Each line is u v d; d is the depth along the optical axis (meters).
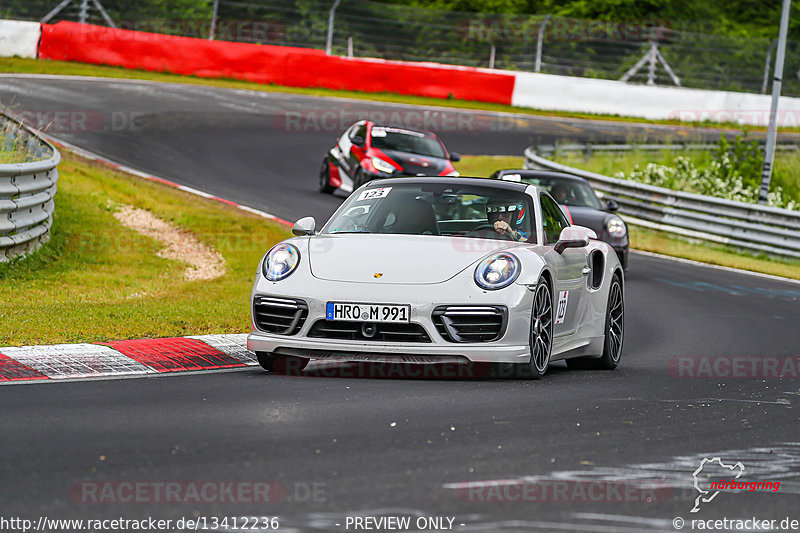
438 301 21.59
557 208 27.59
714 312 40.75
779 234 66.44
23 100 86.12
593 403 20.00
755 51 134.38
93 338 25.44
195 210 53.53
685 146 97.25
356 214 25.33
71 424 16.36
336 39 128.38
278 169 76.19
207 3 126.00
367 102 113.31
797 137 125.06
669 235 72.31
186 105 96.12
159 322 28.19
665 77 134.00
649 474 14.28
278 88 114.88
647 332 34.97
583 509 12.37
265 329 22.55
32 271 36.69
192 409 17.89
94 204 49.91
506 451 15.33
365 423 17.03
